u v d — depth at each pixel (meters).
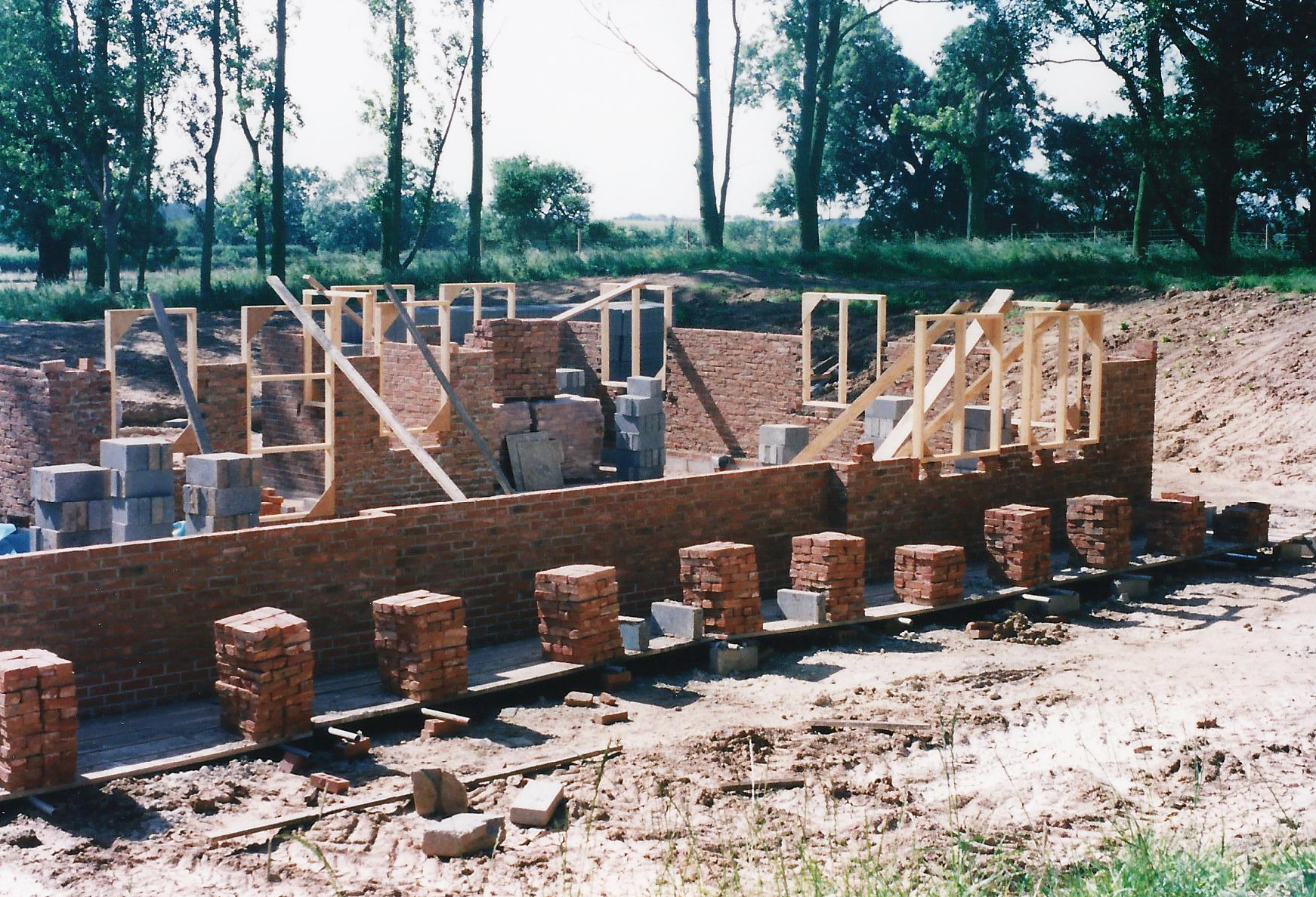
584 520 12.98
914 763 9.91
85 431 17.06
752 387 22.00
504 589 12.49
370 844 8.31
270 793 8.95
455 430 19.16
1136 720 10.76
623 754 9.88
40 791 8.59
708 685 11.70
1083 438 17.36
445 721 10.23
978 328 16.77
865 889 7.41
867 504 14.89
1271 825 8.68
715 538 13.98
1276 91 31.97
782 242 63.88
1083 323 17.17
